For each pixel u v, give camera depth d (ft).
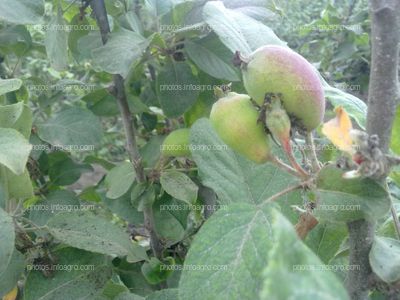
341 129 0.42
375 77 0.43
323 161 0.71
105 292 0.74
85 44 0.92
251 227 0.45
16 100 1.03
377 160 0.40
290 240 0.28
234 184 0.59
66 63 0.86
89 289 0.66
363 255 0.47
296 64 0.47
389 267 0.45
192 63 0.91
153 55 0.87
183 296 0.44
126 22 0.93
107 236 0.67
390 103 0.44
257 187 0.59
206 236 0.45
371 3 0.42
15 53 1.10
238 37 0.59
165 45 0.83
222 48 0.80
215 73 0.79
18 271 0.64
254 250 0.44
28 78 1.06
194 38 0.82
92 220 0.68
